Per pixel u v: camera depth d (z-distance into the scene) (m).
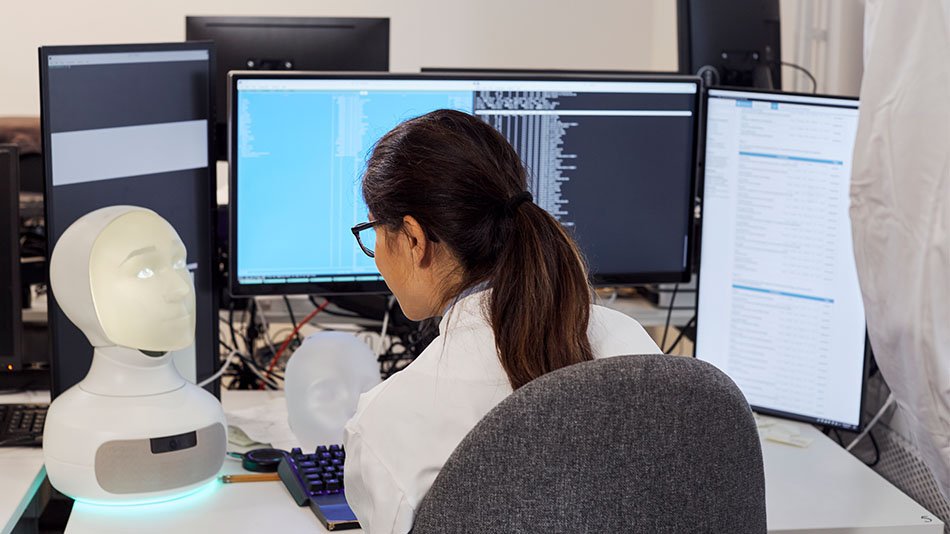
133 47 1.62
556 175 1.74
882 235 1.48
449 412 0.95
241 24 2.37
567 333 0.96
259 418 1.70
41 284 2.28
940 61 1.39
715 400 0.91
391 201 1.01
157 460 1.38
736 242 1.71
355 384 1.59
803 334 1.69
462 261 1.01
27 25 4.02
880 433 1.79
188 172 1.74
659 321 2.03
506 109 1.70
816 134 1.64
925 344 1.41
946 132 1.38
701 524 0.93
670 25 4.04
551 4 4.26
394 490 0.95
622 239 1.79
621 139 1.75
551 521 0.89
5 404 1.65
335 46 2.38
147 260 1.38
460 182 0.99
